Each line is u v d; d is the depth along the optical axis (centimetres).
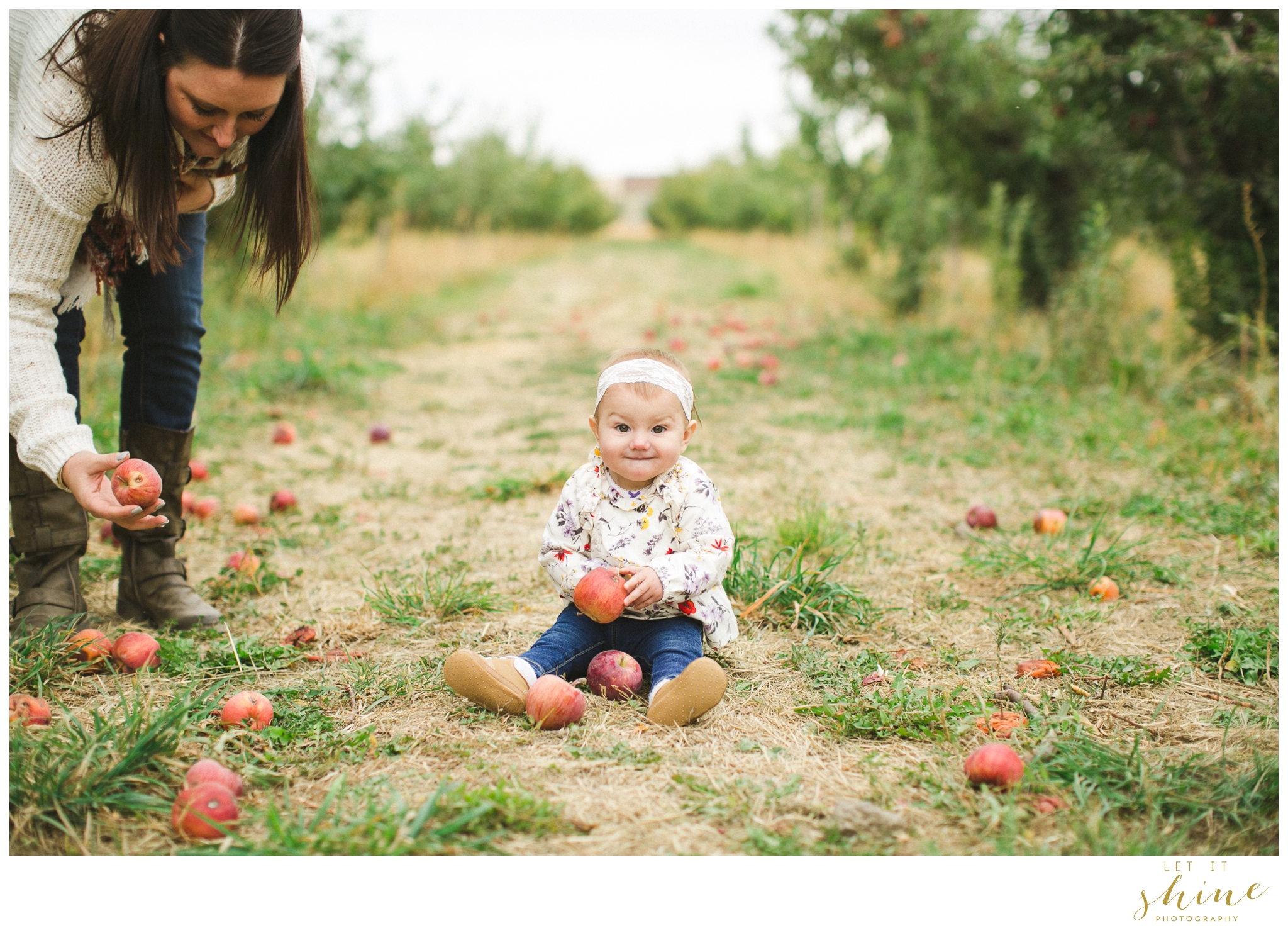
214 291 953
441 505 439
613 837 181
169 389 284
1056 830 185
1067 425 576
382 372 820
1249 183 601
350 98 1098
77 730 202
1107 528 398
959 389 680
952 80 943
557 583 251
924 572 349
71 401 228
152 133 207
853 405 666
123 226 249
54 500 269
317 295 1175
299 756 209
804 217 2552
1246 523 388
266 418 626
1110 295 705
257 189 241
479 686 225
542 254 3003
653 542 250
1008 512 427
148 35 202
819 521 366
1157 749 216
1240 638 268
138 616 293
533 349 1012
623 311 1370
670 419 243
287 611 300
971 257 1578
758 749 214
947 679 257
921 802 194
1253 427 530
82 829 181
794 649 269
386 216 1411
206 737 214
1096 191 916
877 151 1183
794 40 1043
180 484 294
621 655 240
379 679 251
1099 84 682
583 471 257
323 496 452
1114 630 292
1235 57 571
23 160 217
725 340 1051
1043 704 238
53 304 234
